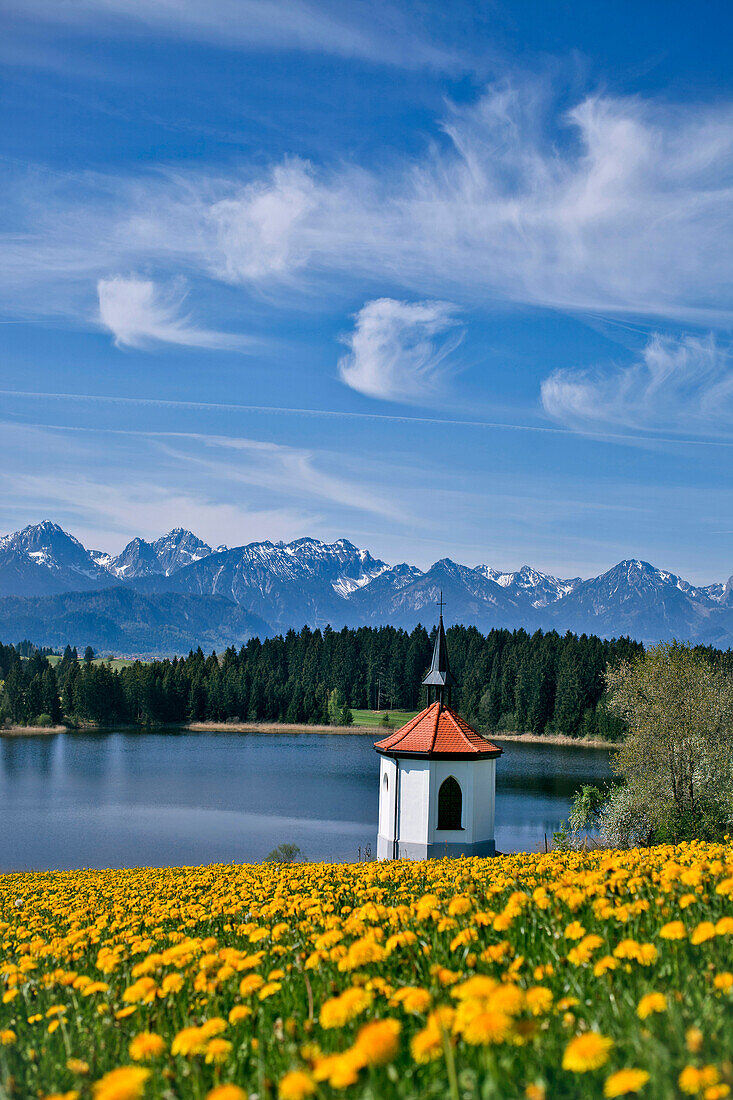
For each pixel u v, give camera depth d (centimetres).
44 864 5578
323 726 17375
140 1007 613
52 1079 506
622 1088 327
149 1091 445
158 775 10106
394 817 3628
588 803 4938
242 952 720
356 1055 353
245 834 6594
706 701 4225
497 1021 345
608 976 521
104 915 1259
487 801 3634
